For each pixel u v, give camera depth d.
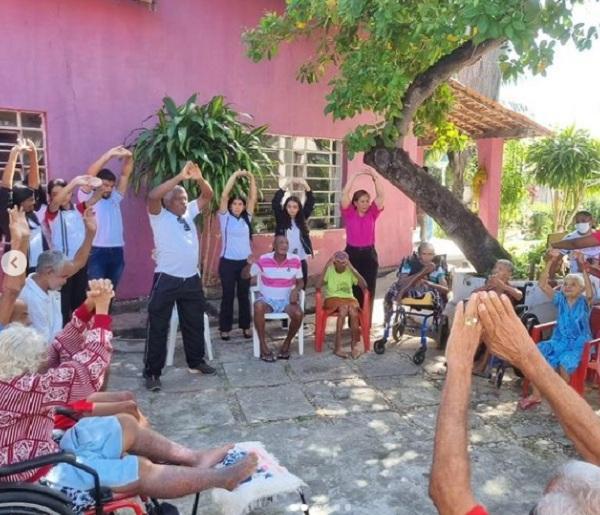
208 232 6.69
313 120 8.40
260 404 4.29
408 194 6.23
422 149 12.15
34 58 6.03
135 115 6.80
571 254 5.47
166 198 4.55
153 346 4.51
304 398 4.42
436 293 5.52
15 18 5.86
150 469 2.46
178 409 4.20
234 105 7.59
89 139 6.50
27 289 3.39
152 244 7.01
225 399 4.38
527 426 3.99
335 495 3.11
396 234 10.00
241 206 5.80
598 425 1.28
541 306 4.98
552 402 1.32
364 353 5.50
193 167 4.45
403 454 3.56
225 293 5.76
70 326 2.84
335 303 5.43
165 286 4.50
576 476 1.09
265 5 7.71
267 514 2.93
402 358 5.38
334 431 3.87
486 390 4.63
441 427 1.24
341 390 4.59
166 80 6.97
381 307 7.46
